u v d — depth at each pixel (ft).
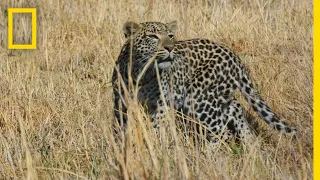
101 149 64.18
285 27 118.83
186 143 68.74
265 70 94.79
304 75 86.74
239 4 136.15
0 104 85.66
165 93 76.43
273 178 61.87
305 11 125.29
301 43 106.63
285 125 76.84
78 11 122.31
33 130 78.43
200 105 80.23
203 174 59.82
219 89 80.89
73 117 79.25
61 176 63.05
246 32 115.44
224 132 79.36
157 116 76.28
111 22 119.44
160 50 74.28
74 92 88.79
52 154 71.26
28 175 58.29
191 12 126.21
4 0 126.72
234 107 81.35
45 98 87.81
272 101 84.64
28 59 106.83
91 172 64.64
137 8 126.52
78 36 109.91
